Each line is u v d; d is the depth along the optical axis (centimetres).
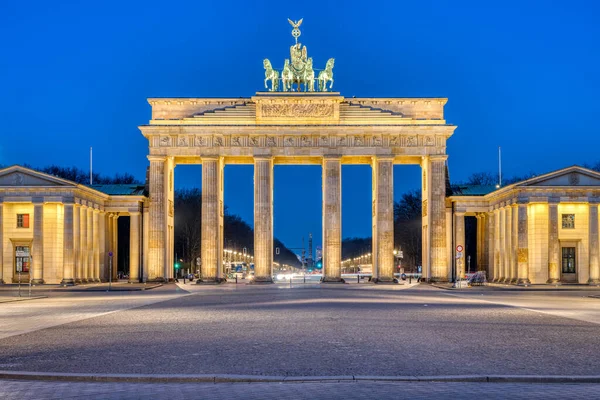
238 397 2339
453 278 13750
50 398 2345
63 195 11750
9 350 3475
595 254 11719
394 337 3891
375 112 13050
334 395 2344
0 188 11756
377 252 13000
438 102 13175
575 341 3756
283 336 3947
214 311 5962
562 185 11744
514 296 8612
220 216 13262
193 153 13038
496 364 2958
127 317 5409
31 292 9975
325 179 12975
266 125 12888
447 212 13875
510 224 12500
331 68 13500
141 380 2650
